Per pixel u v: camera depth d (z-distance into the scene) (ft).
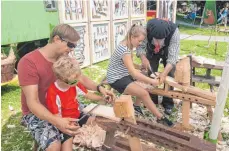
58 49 6.51
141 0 27.37
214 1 27.22
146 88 10.25
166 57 11.65
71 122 6.27
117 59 10.05
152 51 11.75
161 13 31.35
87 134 6.68
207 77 13.42
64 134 6.51
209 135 9.07
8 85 15.53
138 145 6.67
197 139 5.96
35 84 6.34
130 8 25.41
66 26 6.46
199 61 13.05
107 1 21.91
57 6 17.46
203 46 31.24
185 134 6.17
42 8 16.34
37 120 6.71
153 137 6.13
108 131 6.75
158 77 10.02
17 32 14.93
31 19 15.75
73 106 6.89
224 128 10.84
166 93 9.96
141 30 9.53
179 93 9.73
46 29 16.99
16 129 10.59
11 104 13.03
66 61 6.17
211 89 13.09
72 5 18.35
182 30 52.39
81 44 19.56
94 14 20.53
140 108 11.80
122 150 6.55
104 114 7.00
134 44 9.76
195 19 77.92
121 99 6.48
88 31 20.26
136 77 9.61
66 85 6.56
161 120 10.05
